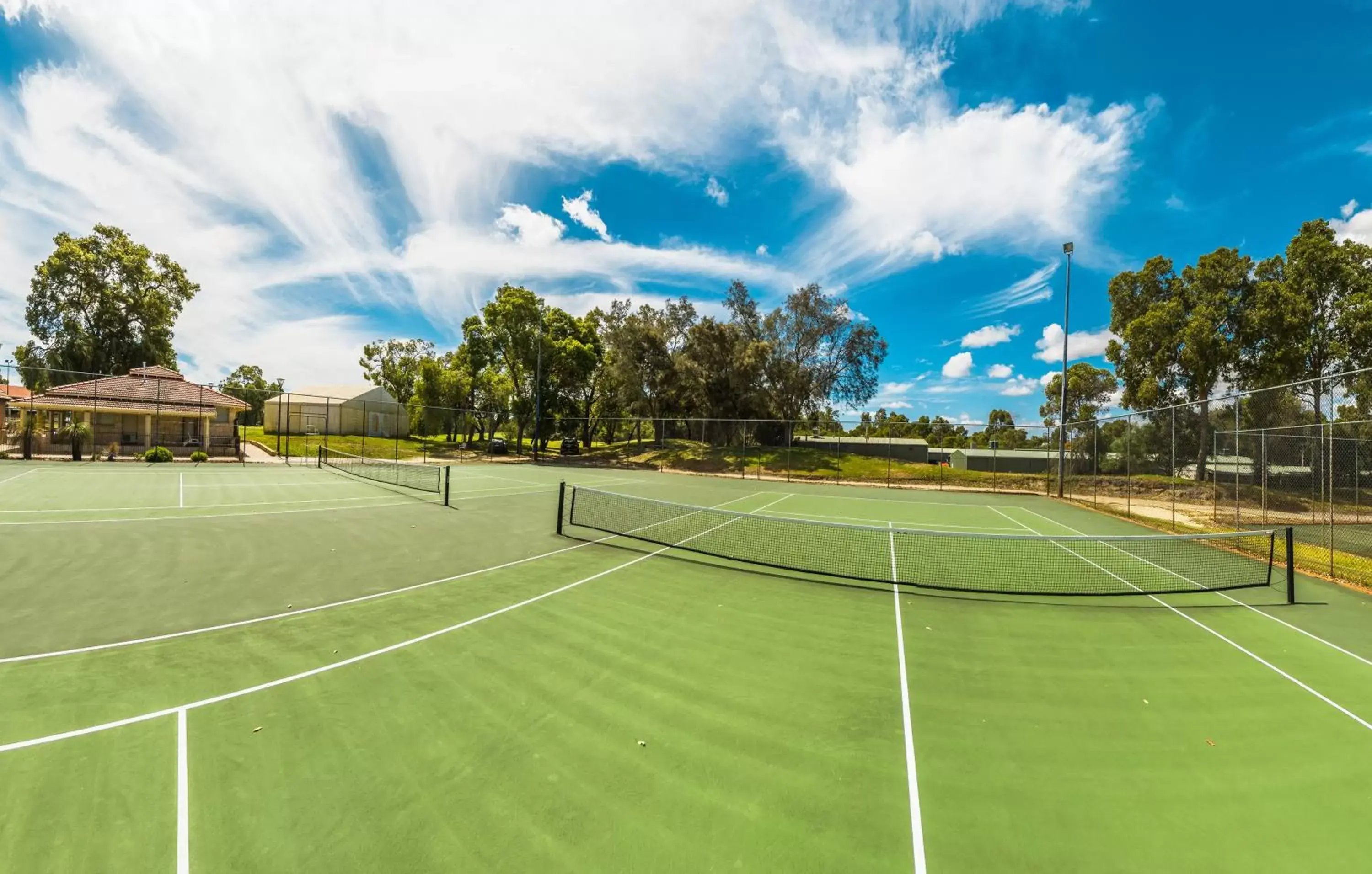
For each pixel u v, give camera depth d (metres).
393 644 5.43
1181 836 3.08
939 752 3.85
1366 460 15.65
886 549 10.87
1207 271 23.12
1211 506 19.30
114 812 3.00
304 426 42.41
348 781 3.32
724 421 30.62
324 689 4.46
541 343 37.50
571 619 6.27
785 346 38.28
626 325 38.09
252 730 3.85
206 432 30.08
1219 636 6.21
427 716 4.10
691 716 4.23
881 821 3.14
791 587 7.88
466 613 6.36
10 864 2.62
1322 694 4.84
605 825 3.02
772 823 3.09
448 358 56.09
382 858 2.74
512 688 4.58
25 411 26.92
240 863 2.68
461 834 2.92
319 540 9.79
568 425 40.72
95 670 4.69
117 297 37.09
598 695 4.51
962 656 5.56
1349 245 20.44
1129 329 25.17
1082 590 8.08
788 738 3.97
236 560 8.26
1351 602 7.58
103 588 6.79
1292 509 16.80
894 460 41.59
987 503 20.47
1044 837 3.05
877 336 37.22
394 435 47.81
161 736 3.74
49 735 3.71
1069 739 4.07
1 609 5.97
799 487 25.39
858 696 4.65
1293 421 15.48
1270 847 3.01
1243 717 4.43
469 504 14.91
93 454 24.69
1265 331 21.31
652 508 15.54
